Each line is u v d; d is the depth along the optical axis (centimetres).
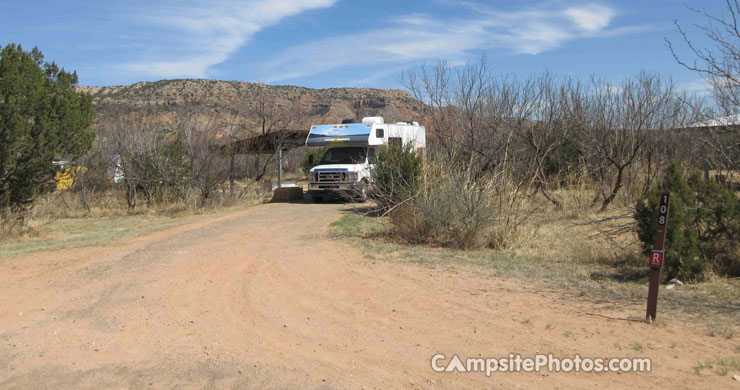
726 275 783
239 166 2583
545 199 1630
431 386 452
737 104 827
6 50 1417
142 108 2289
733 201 796
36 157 1420
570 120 1594
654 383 433
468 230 1088
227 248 1123
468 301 690
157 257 1041
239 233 1334
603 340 533
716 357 474
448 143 1505
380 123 2175
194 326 629
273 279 846
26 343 580
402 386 455
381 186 1452
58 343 579
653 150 1605
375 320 630
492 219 1098
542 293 718
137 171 2008
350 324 620
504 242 1080
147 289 796
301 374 484
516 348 526
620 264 896
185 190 2031
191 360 523
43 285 838
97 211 1941
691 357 478
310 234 1291
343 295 743
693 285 740
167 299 743
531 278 810
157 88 6538
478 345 539
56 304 729
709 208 802
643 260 881
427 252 1037
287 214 1752
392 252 1041
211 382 471
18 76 1369
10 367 515
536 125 1578
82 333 611
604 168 1625
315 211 1825
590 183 1633
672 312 611
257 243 1177
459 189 1128
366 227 1365
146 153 2017
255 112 2911
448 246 1102
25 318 670
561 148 1716
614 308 637
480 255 1001
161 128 2120
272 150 2609
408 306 680
